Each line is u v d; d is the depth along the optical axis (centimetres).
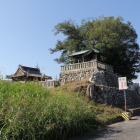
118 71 2442
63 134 616
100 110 1070
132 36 2425
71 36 2717
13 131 488
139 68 2566
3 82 925
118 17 2339
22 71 2388
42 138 532
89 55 2089
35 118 567
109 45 2147
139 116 1277
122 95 1645
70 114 693
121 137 647
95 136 666
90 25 2653
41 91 912
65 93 1111
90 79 1534
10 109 573
